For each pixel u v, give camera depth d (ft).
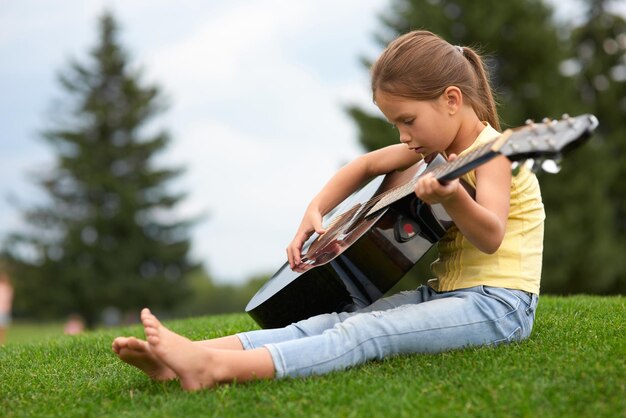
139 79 91.97
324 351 7.30
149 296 85.71
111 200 87.45
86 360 9.77
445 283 8.29
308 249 9.64
